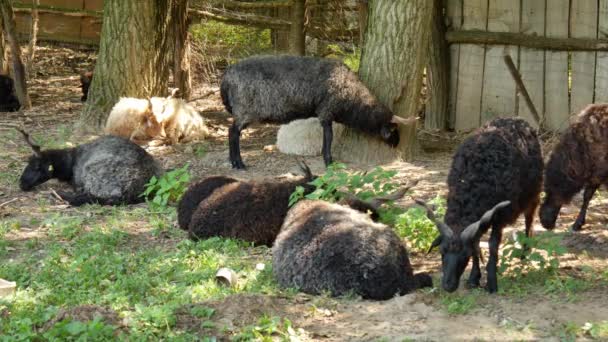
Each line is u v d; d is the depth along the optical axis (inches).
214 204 239.8
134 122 331.0
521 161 212.4
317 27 427.8
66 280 218.2
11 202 275.1
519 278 217.5
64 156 283.4
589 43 331.0
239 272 220.2
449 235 203.0
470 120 350.9
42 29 489.4
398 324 198.2
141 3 344.8
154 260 228.8
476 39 344.2
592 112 237.8
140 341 190.2
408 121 300.5
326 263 208.4
